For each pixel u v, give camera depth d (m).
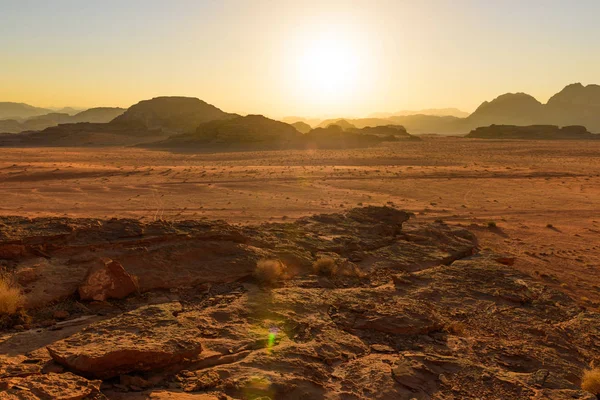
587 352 11.52
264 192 51.78
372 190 54.62
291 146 153.88
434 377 9.08
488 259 19.47
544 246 28.12
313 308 12.24
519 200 47.81
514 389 8.77
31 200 44.41
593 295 18.77
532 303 14.58
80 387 7.02
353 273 16.38
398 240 21.78
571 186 58.88
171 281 13.06
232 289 13.41
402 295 14.28
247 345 9.62
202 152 135.75
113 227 14.63
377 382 8.73
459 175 69.75
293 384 8.12
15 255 12.30
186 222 16.34
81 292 11.42
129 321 9.84
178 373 8.28
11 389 6.59
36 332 9.71
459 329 12.15
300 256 16.55
